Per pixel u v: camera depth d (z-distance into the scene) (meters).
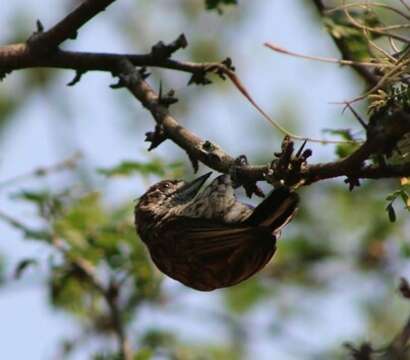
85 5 9.86
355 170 7.71
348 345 9.01
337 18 10.86
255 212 8.32
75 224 13.05
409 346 8.59
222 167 8.55
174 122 9.15
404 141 8.37
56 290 13.27
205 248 8.98
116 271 12.92
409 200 8.67
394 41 10.74
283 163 7.86
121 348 12.65
